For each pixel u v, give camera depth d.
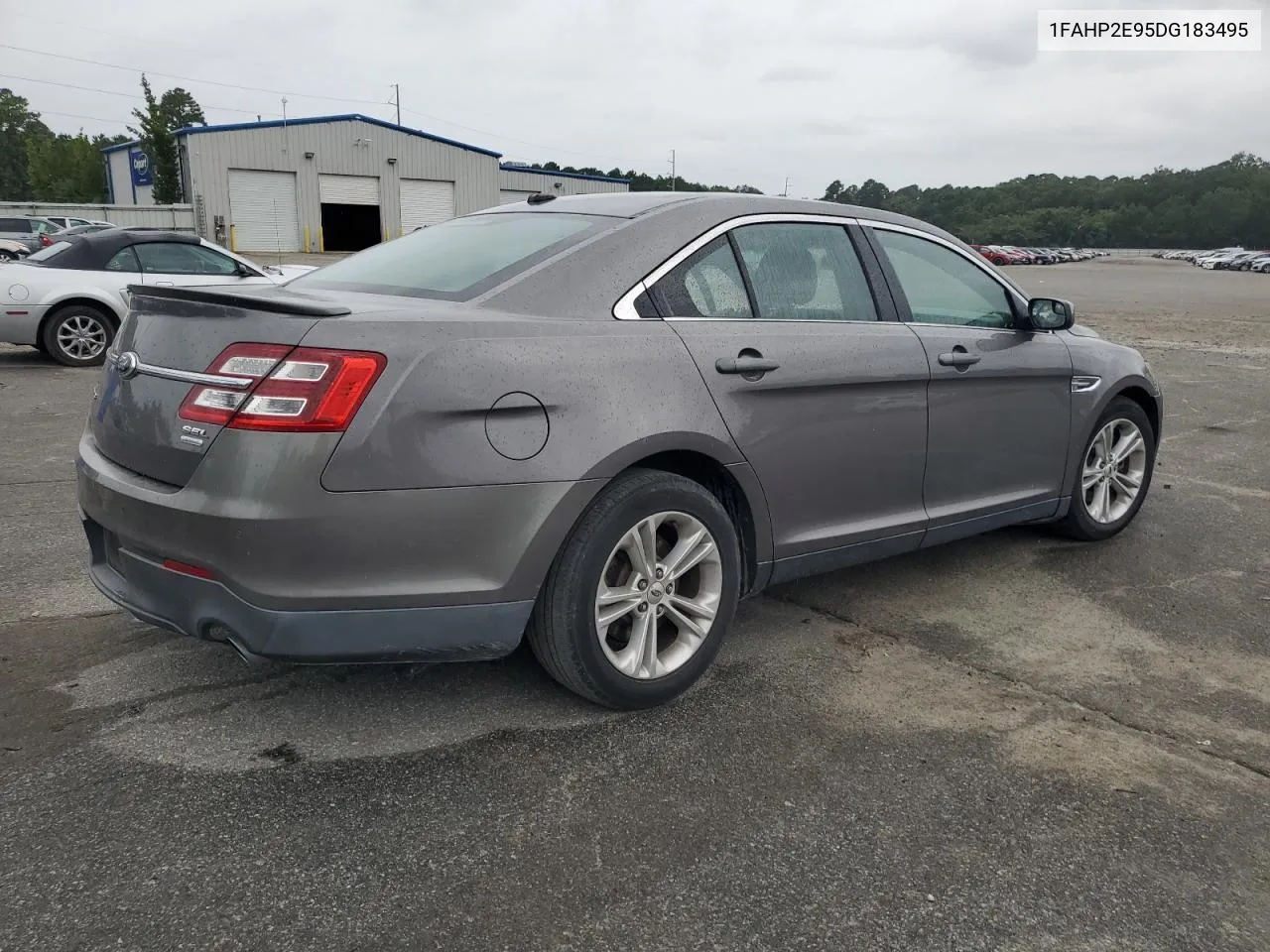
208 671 3.29
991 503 4.19
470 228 3.61
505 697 3.17
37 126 115.75
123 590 2.88
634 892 2.26
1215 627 3.94
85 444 3.10
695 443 3.03
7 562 4.30
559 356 2.79
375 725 2.97
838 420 3.47
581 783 2.69
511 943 2.08
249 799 2.57
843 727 3.04
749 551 3.37
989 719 3.12
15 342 9.96
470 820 2.51
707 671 3.42
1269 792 2.74
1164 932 2.17
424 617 2.64
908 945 2.11
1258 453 7.16
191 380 2.61
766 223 3.49
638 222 3.21
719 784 2.70
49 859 2.30
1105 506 4.91
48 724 2.92
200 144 40.22
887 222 3.94
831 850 2.43
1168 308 23.08
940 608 4.07
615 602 2.97
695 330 3.13
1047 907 2.24
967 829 2.53
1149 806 2.65
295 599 2.51
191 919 2.12
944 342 3.86
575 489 2.76
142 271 10.37
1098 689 3.36
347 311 2.60
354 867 2.31
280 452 2.46
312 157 42.53
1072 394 4.50
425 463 2.57
